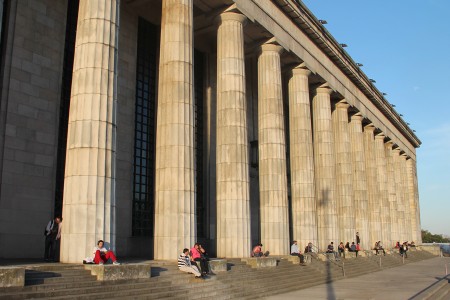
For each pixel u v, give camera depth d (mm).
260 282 22031
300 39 35875
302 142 34844
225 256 25625
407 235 65500
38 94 23484
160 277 17453
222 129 27188
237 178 26375
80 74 18016
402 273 36188
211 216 34562
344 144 43781
